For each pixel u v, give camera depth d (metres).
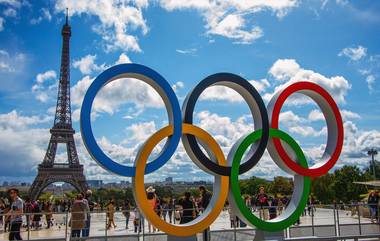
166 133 16.11
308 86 18.42
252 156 17.25
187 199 18.42
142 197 15.43
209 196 19.81
